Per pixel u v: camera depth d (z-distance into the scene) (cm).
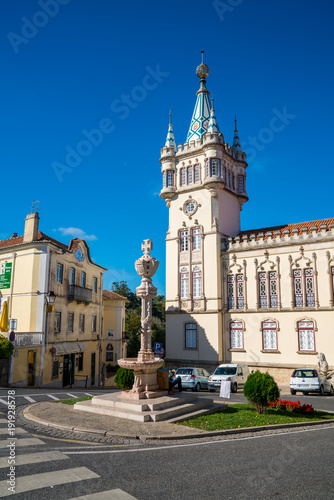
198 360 3378
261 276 3266
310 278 3033
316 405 1848
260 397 1448
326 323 2903
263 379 1466
